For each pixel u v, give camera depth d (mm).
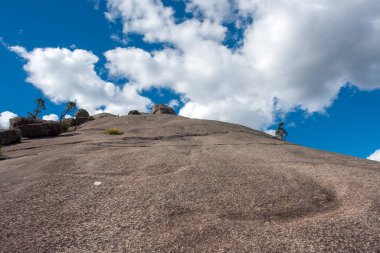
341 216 5250
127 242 4613
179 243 4520
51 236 4801
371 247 4230
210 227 4953
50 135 18953
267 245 4352
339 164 9789
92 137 15695
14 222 5266
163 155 10414
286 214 5688
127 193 6688
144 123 22797
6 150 13312
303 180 7562
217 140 15039
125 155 10383
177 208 5840
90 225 5195
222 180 7516
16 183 7508
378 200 5926
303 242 4379
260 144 14086
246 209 5848
